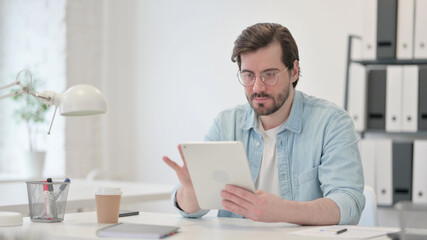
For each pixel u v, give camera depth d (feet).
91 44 14.32
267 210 4.75
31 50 13.99
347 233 4.42
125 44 14.78
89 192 8.14
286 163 6.13
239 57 5.98
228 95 13.38
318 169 5.92
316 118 6.06
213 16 13.62
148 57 14.49
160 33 14.35
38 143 13.88
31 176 11.61
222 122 6.60
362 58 10.63
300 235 4.31
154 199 8.25
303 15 12.39
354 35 11.28
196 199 5.37
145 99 14.51
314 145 5.98
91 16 14.32
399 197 10.46
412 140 11.15
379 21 10.48
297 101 6.16
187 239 4.09
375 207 6.36
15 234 4.48
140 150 14.53
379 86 10.71
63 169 13.60
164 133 14.25
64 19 13.70
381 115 10.75
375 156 10.57
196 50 13.85
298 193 6.07
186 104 13.96
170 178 14.12
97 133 14.55
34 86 13.15
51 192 5.05
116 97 14.75
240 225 4.96
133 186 9.51
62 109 4.94
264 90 5.74
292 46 5.90
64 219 5.28
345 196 5.30
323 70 12.13
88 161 14.26
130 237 4.17
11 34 14.21
